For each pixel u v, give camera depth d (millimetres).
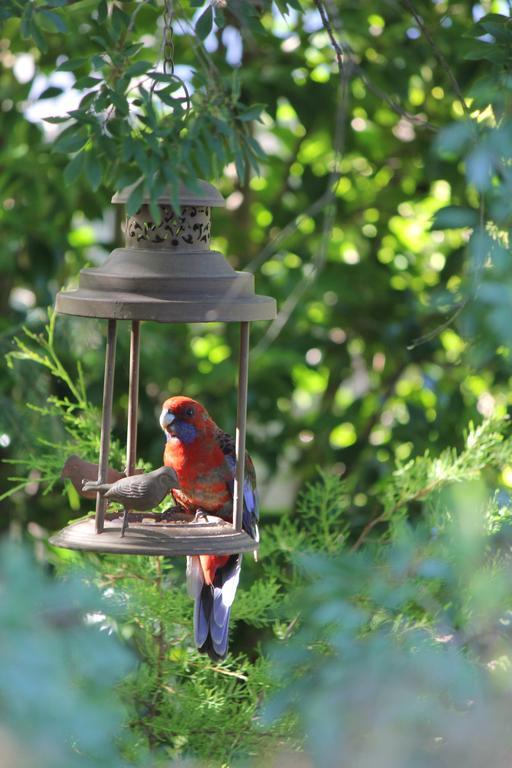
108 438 6578
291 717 6617
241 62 12398
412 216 13625
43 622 3836
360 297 12867
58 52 11578
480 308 5918
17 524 12109
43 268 12188
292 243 12938
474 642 5988
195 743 7172
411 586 5656
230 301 6094
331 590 4902
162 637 7465
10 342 10227
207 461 6922
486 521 6551
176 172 6043
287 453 13469
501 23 6930
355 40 12016
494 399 11062
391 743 4332
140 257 6336
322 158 13492
